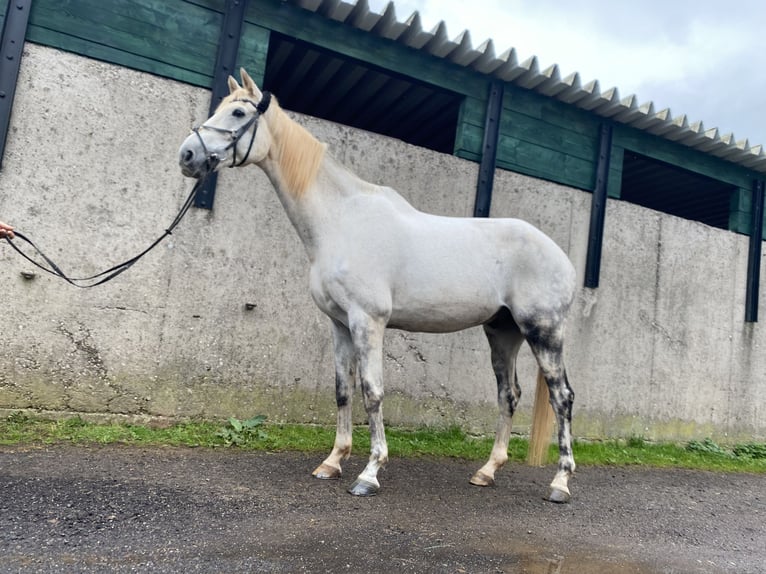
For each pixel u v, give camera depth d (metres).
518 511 2.68
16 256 3.38
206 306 3.78
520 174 4.79
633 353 5.09
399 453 3.65
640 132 5.32
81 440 3.12
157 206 3.70
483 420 4.49
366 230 2.74
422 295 2.78
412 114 5.59
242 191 3.92
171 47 3.77
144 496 2.34
